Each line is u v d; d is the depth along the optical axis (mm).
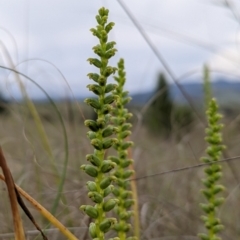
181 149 808
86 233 466
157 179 759
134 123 947
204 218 434
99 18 325
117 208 405
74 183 569
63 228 359
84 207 328
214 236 433
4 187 502
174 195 708
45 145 570
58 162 688
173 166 778
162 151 888
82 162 694
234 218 633
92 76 322
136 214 457
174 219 592
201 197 695
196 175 748
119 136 403
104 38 323
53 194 554
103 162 327
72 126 732
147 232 528
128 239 404
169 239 546
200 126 838
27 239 447
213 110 431
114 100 324
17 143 716
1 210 541
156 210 579
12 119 765
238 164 774
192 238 546
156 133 1001
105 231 328
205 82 654
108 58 323
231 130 870
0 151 322
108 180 327
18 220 324
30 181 591
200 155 791
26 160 597
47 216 357
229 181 719
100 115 325
